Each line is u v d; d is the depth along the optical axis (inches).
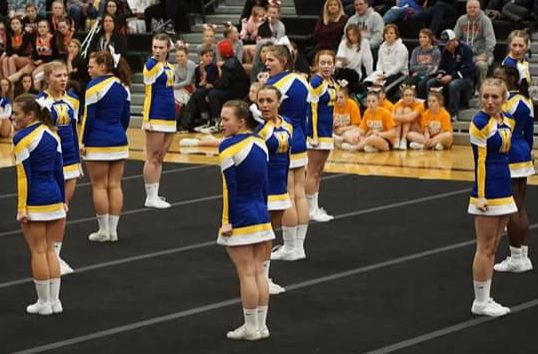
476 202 637.3
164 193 1019.3
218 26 1576.0
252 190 599.8
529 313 654.5
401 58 1305.4
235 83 1362.0
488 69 1310.3
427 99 1269.7
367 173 1099.9
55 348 593.6
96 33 1373.0
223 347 594.2
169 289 711.1
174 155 1214.9
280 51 768.9
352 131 1238.3
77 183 1069.1
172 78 957.8
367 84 1294.3
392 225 885.8
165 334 618.2
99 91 823.1
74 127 796.6
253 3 1481.3
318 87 857.5
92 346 596.7
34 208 647.8
